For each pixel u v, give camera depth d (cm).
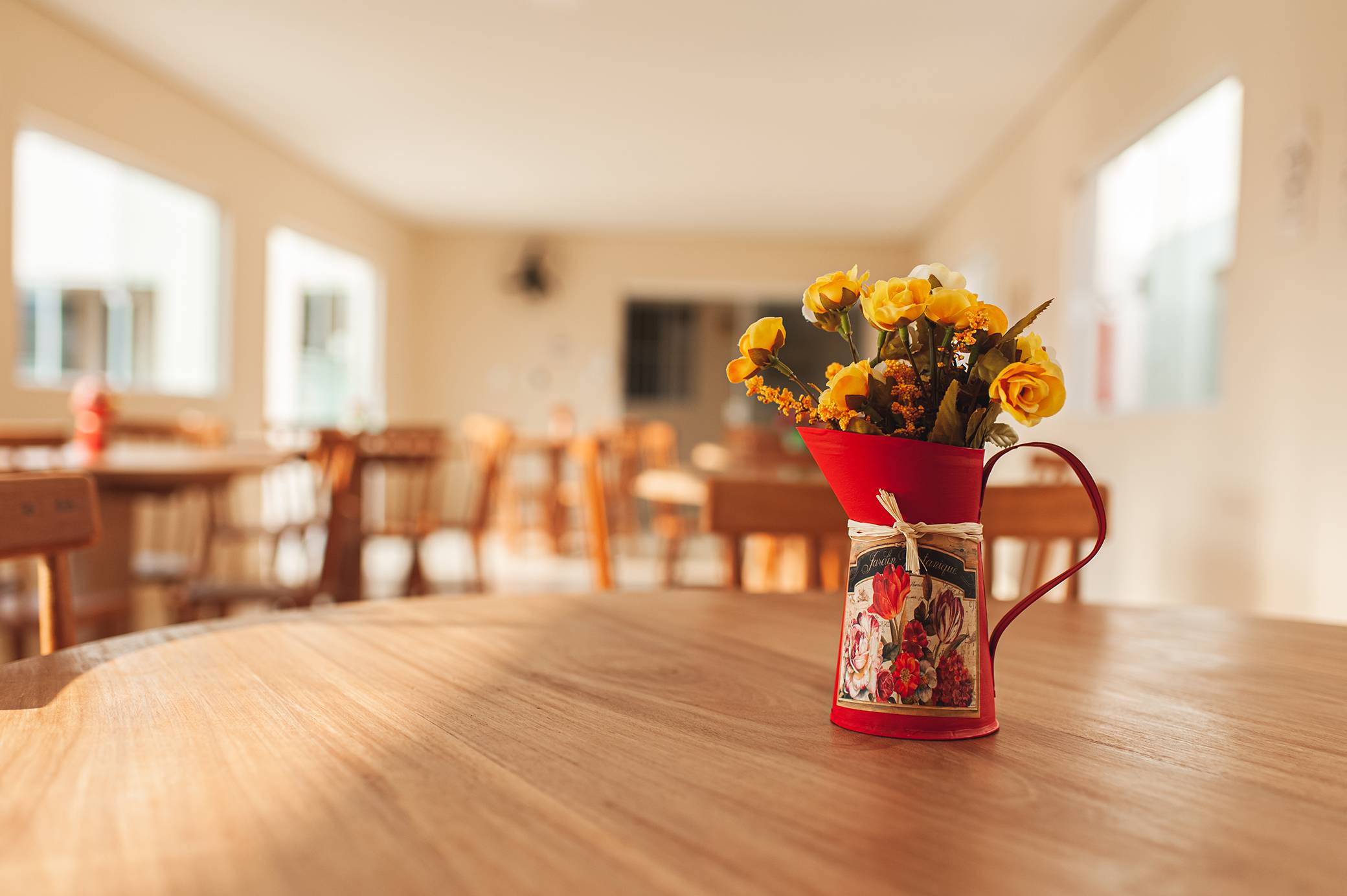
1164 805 52
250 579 545
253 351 612
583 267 912
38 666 75
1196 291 361
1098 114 439
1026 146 556
